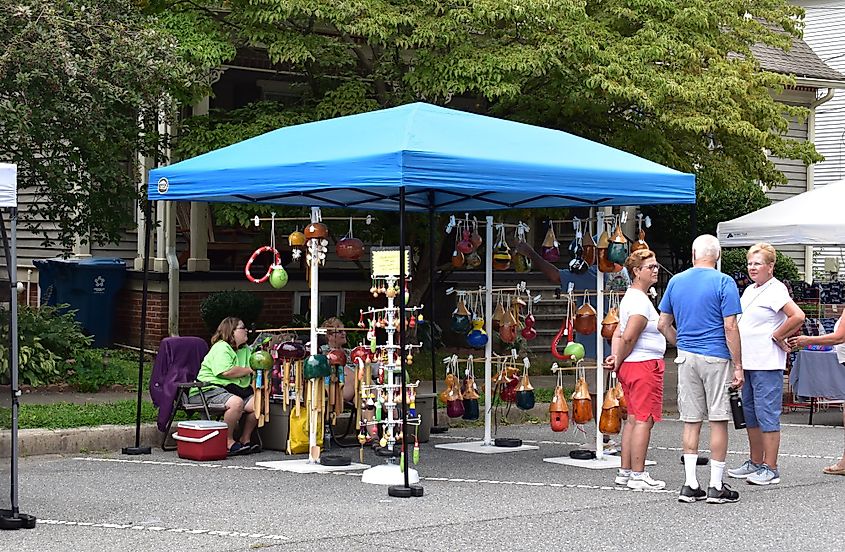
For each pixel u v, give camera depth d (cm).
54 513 841
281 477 1005
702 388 909
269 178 986
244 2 1447
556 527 811
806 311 1861
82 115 1323
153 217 1770
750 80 1623
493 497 921
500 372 1191
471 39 1457
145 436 1161
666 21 1566
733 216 2181
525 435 1303
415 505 884
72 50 1295
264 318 1858
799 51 2570
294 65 1652
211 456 1087
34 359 1427
